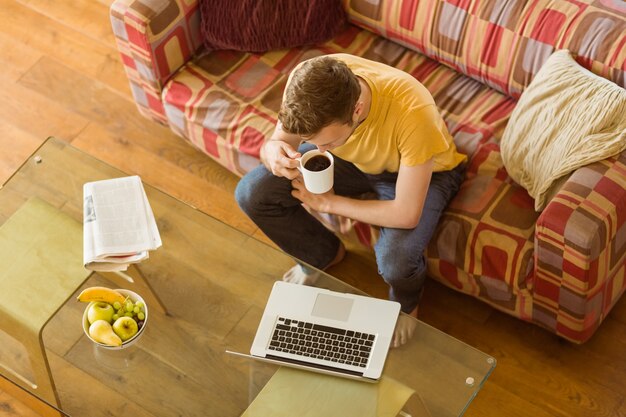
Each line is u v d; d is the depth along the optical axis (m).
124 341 2.20
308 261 2.70
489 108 2.65
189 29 2.80
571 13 2.46
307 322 2.18
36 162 2.54
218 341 2.20
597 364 2.55
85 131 3.21
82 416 2.12
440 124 2.25
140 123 3.21
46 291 2.29
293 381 2.12
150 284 2.30
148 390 2.14
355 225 2.57
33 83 3.33
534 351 2.59
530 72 2.54
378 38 2.88
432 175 2.46
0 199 2.47
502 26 2.54
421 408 2.05
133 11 2.66
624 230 2.24
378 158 2.31
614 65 2.38
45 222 2.41
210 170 3.08
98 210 2.37
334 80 1.97
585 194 2.18
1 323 2.26
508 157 2.44
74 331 2.24
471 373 2.09
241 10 2.76
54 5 3.54
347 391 2.09
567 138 2.28
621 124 2.25
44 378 2.18
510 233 2.38
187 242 2.37
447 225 2.44
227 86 2.78
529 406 2.49
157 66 2.78
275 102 2.73
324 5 2.79
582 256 2.17
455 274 2.49
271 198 2.48
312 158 2.21
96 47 3.42
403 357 2.12
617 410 2.47
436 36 2.68
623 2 2.45
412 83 2.20
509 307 2.50
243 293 2.27
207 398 2.12
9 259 2.35
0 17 3.53
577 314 2.36
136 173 3.09
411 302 2.53
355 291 2.23
